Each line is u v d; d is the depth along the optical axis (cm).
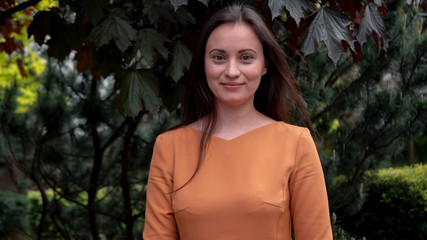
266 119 129
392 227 276
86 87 378
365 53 246
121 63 216
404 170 312
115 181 393
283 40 240
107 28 190
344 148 247
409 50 244
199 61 132
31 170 379
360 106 254
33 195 621
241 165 119
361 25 168
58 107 368
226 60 120
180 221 120
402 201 272
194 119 135
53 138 384
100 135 401
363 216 280
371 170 262
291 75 138
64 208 427
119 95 196
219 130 127
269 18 183
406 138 245
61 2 210
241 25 119
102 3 191
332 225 223
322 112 252
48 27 209
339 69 256
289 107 153
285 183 118
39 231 387
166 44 213
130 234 344
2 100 394
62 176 408
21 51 315
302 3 151
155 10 193
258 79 122
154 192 126
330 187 247
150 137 367
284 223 118
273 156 120
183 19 199
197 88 133
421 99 246
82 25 237
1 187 754
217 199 116
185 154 125
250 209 114
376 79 252
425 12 272
